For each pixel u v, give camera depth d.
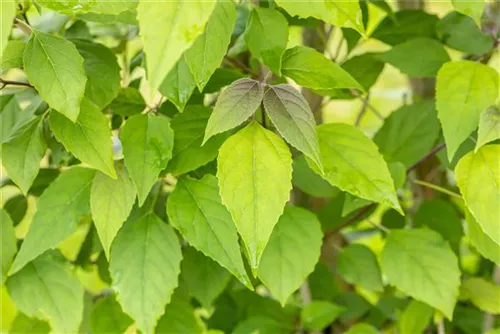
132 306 0.60
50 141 0.64
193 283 0.67
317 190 0.68
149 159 0.57
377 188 0.58
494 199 0.57
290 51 0.59
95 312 0.66
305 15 0.54
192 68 0.54
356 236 0.91
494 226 0.57
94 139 0.56
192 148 0.60
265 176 0.54
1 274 0.60
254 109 0.54
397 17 0.71
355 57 0.70
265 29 0.58
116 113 0.64
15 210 0.68
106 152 0.56
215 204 0.59
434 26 0.71
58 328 0.62
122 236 0.61
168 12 0.47
